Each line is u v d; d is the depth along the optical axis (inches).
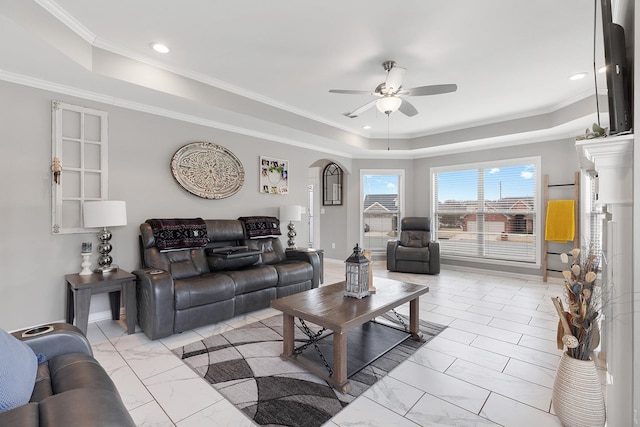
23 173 108.8
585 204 173.6
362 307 88.7
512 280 197.6
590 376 62.4
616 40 47.8
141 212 137.3
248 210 179.8
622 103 47.7
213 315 120.0
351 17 91.1
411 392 78.0
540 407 71.9
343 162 247.4
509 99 157.5
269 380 83.5
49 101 113.6
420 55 112.9
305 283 159.2
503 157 211.6
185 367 90.1
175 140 147.8
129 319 112.2
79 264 120.7
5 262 105.8
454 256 233.5
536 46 106.7
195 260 136.9
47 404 37.0
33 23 81.0
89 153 123.2
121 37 102.0
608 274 54.2
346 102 161.8
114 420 35.0
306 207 214.4
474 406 72.4
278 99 157.9
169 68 121.6
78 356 58.6
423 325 121.3
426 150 232.8
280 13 89.4
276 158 194.2
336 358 79.2
